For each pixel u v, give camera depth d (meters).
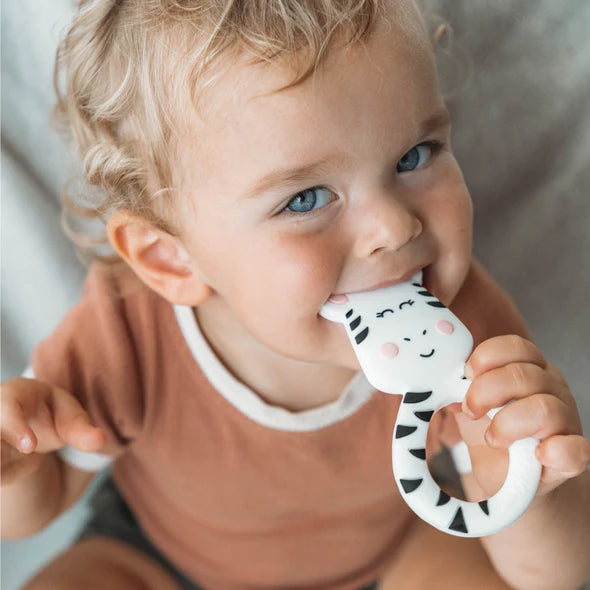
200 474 0.99
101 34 0.80
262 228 0.73
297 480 0.97
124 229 0.85
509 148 1.09
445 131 0.75
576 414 0.67
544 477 0.65
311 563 1.05
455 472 0.95
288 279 0.73
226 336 0.91
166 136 0.75
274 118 0.68
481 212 1.14
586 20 1.02
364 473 0.96
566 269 1.12
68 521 1.26
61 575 1.04
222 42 0.69
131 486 1.10
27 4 1.00
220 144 0.71
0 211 1.07
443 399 0.67
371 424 0.93
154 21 0.74
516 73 1.05
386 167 0.70
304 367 0.90
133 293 0.95
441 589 0.99
